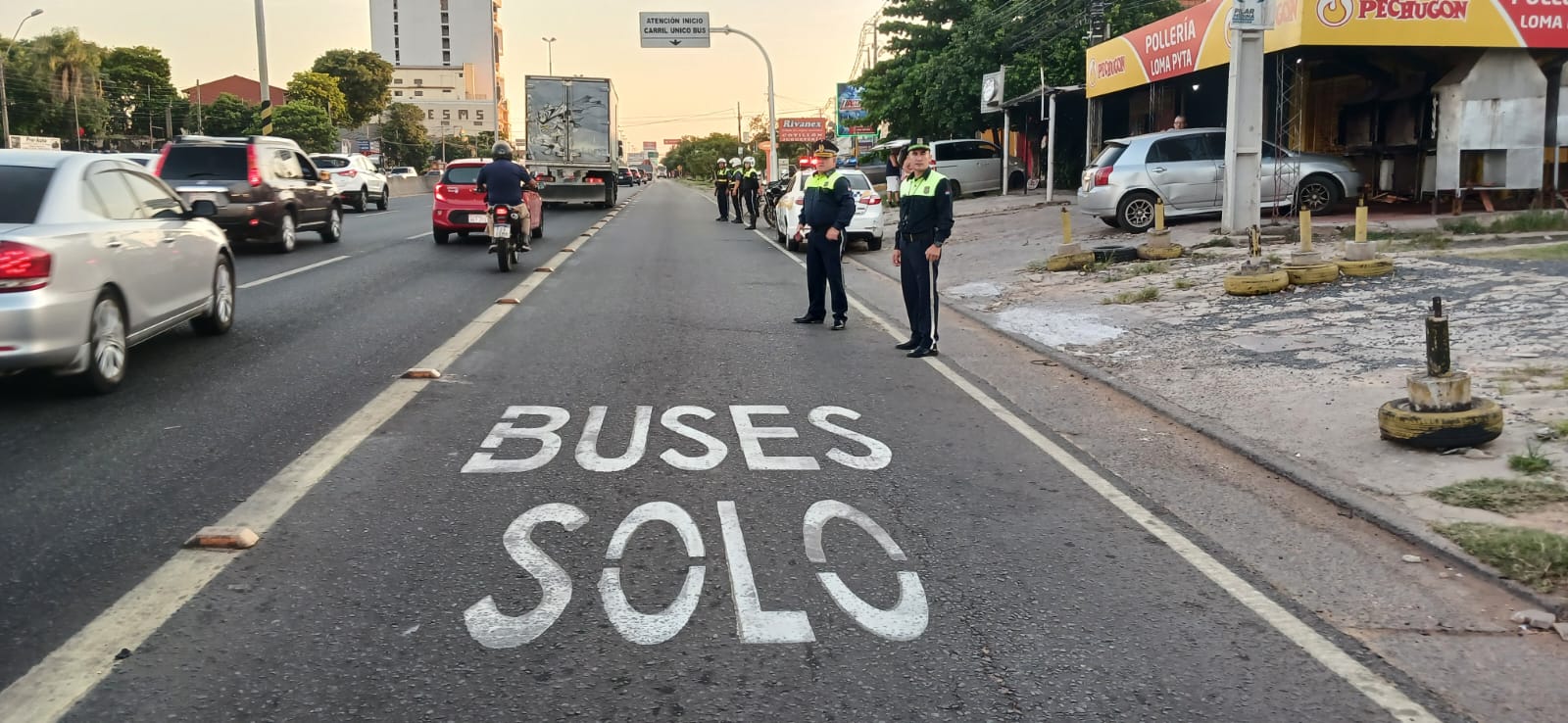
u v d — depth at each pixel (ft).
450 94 523.29
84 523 15.79
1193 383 26.55
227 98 294.25
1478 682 11.66
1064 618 13.11
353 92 342.44
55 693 10.90
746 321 36.70
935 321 30.86
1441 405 19.60
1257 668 11.88
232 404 23.34
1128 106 96.37
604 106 111.96
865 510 16.93
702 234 80.43
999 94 99.35
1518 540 14.84
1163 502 17.79
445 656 11.83
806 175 66.03
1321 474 19.10
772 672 11.60
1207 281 41.47
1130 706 10.99
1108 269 47.70
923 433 21.94
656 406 23.84
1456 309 31.73
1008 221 77.36
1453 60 60.08
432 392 24.82
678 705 10.87
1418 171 64.59
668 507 16.85
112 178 26.21
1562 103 58.03
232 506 16.63
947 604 13.44
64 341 22.29
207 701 10.77
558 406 23.68
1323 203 58.95
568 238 72.95
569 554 14.87
